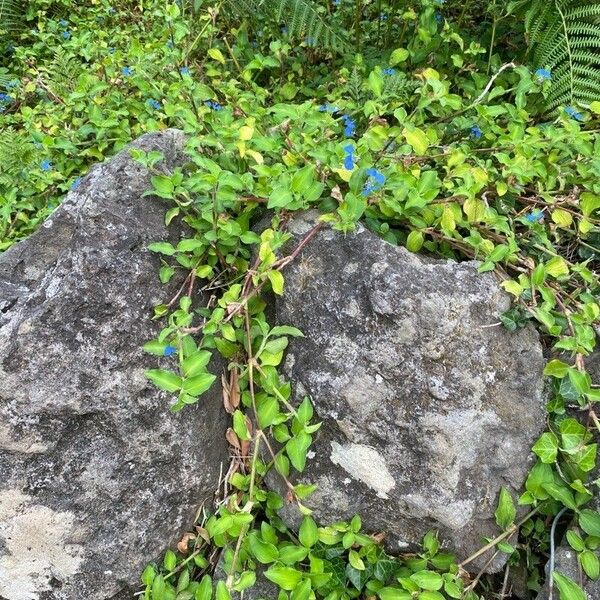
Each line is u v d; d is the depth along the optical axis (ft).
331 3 10.93
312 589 5.51
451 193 6.59
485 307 5.72
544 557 5.86
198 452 6.12
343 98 8.91
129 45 12.03
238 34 10.36
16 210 8.41
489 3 9.66
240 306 5.92
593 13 8.58
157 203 6.33
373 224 6.19
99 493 5.84
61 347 5.63
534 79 7.84
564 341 5.57
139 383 5.82
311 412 5.66
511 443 5.64
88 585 5.90
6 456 5.68
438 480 5.44
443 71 9.32
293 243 6.20
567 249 6.87
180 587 5.90
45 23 14.33
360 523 5.76
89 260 5.76
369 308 5.68
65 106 9.77
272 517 6.16
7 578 5.87
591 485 5.61
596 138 6.82
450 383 5.50
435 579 5.39
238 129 7.06
